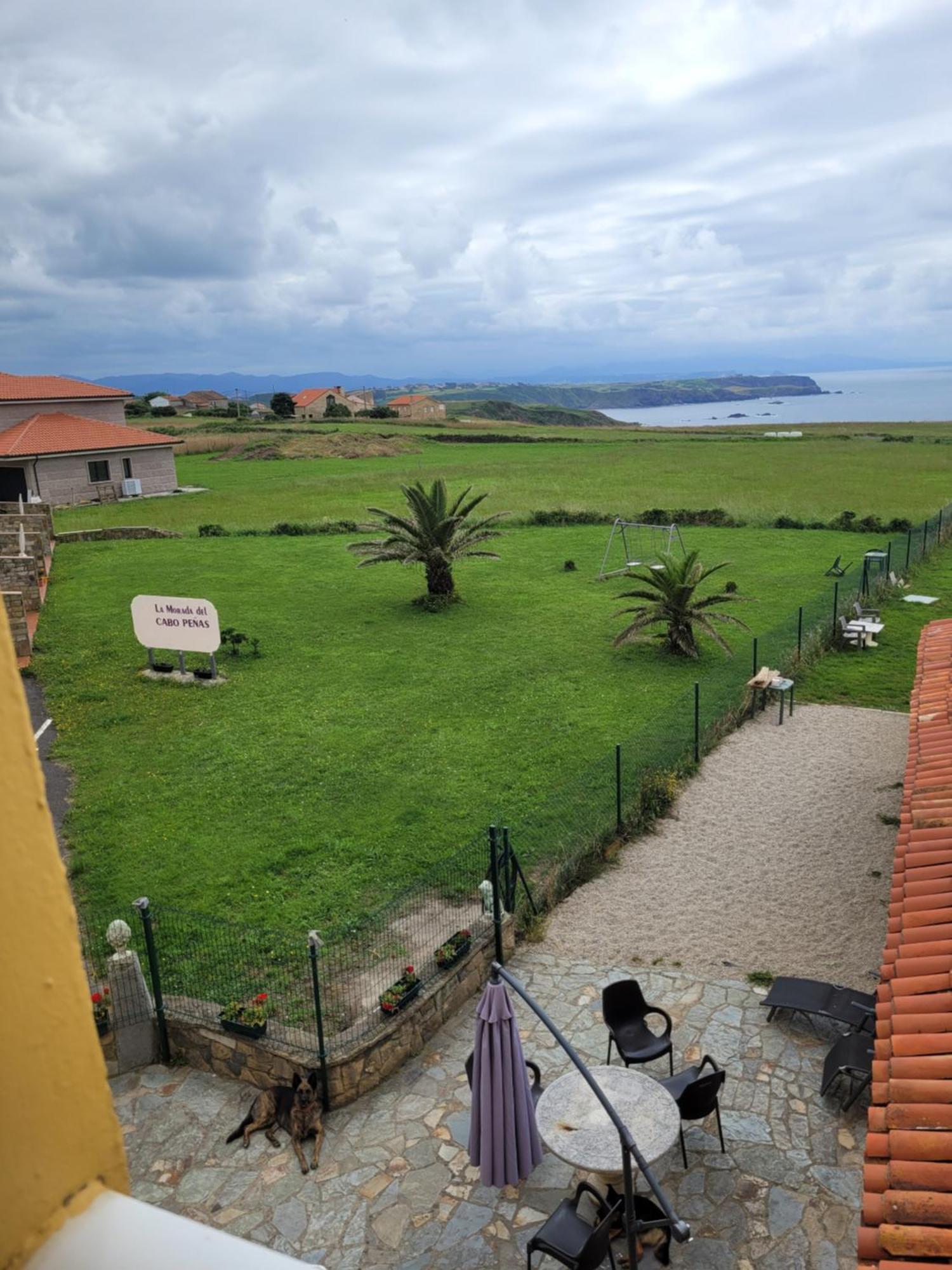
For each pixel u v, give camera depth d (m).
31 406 57.28
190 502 56.41
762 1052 10.95
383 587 34.88
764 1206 8.86
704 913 13.93
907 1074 6.52
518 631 28.61
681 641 25.47
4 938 0.88
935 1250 5.25
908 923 8.23
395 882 14.55
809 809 17.12
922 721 12.97
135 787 18.31
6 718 0.89
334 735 20.67
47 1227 0.91
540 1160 9.01
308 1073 10.14
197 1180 9.45
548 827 16.08
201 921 13.61
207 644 24.22
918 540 39.47
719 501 53.03
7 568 31.62
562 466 75.06
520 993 7.35
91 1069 0.97
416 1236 8.76
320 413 153.38
